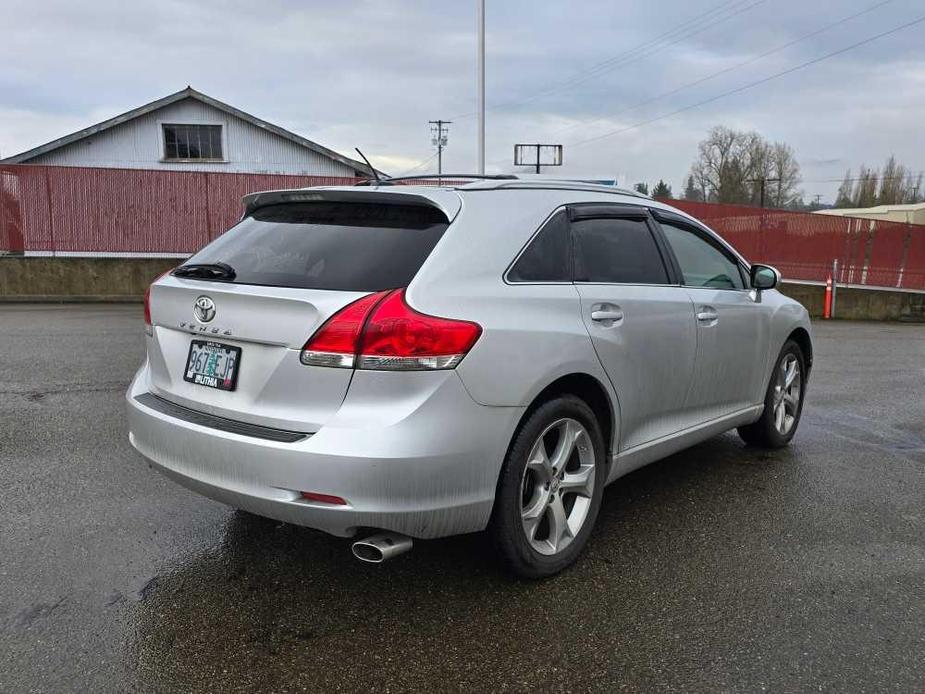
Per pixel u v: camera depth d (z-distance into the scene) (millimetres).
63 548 3318
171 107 23328
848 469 4738
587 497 3270
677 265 3961
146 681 2389
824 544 3564
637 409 3521
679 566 3287
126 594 2939
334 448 2463
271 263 2914
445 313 2619
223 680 2404
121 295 14547
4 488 4016
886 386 7758
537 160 43125
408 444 2488
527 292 2943
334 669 2477
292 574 3131
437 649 2604
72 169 14594
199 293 2877
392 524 2527
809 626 2811
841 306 18891
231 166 23906
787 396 5109
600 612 2875
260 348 2701
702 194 84875
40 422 5297
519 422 2836
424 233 2836
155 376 3221
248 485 2611
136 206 15047
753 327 4496
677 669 2518
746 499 4148
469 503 2684
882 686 2443
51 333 9586
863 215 31703
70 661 2484
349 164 24609
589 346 3131
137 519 3654
